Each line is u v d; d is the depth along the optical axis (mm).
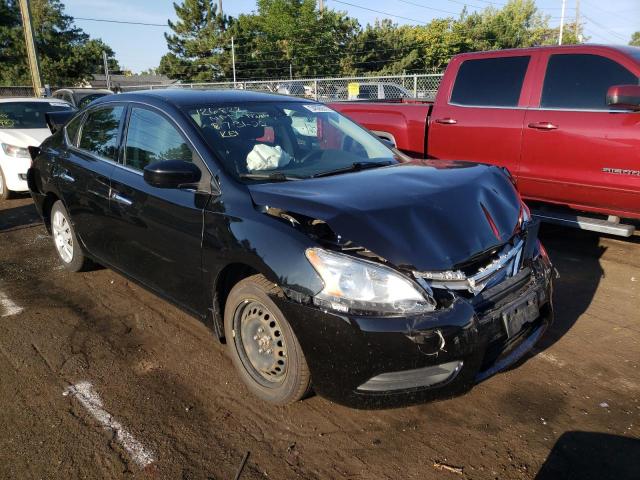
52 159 4801
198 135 3373
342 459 2584
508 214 3088
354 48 45656
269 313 2809
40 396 3105
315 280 2533
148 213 3520
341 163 3635
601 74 4961
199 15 46719
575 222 5102
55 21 51688
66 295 4547
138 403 3031
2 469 2539
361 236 2527
